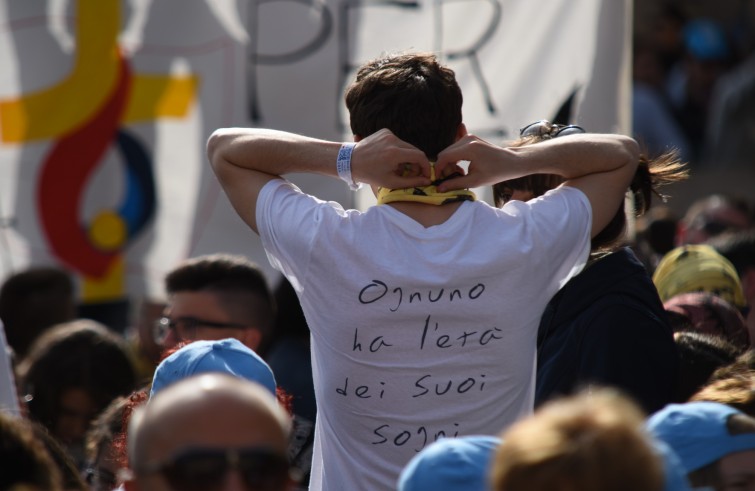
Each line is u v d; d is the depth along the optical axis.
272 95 16.70
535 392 9.05
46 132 17.58
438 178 7.86
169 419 5.57
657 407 8.56
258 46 16.75
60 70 17.53
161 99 17.27
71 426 12.35
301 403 12.42
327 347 7.84
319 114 16.55
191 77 17.12
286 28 16.64
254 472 5.56
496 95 15.16
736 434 6.68
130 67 17.38
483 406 7.77
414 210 7.79
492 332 7.66
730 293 12.84
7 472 6.38
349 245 7.63
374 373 7.73
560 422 5.10
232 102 16.89
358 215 7.76
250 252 16.98
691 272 12.93
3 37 17.59
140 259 17.41
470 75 15.34
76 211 17.55
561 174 8.05
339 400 7.89
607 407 5.16
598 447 4.93
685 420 6.78
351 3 16.27
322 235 7.66
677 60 34.38
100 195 17.50
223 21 16.94
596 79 14.48
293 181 16.42
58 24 17.50
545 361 9.10
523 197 9.28
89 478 10.10
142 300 17.34
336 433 8.02
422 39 15.77
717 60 32.31
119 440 9.45
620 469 4.89
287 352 13.16
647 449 5.00
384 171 7.72
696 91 32.47
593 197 8.00
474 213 7.75
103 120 17.44
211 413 5.57
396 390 7.72
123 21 17.39
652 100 30.81
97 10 17.41
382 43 16.11
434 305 7.58
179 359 8.27
